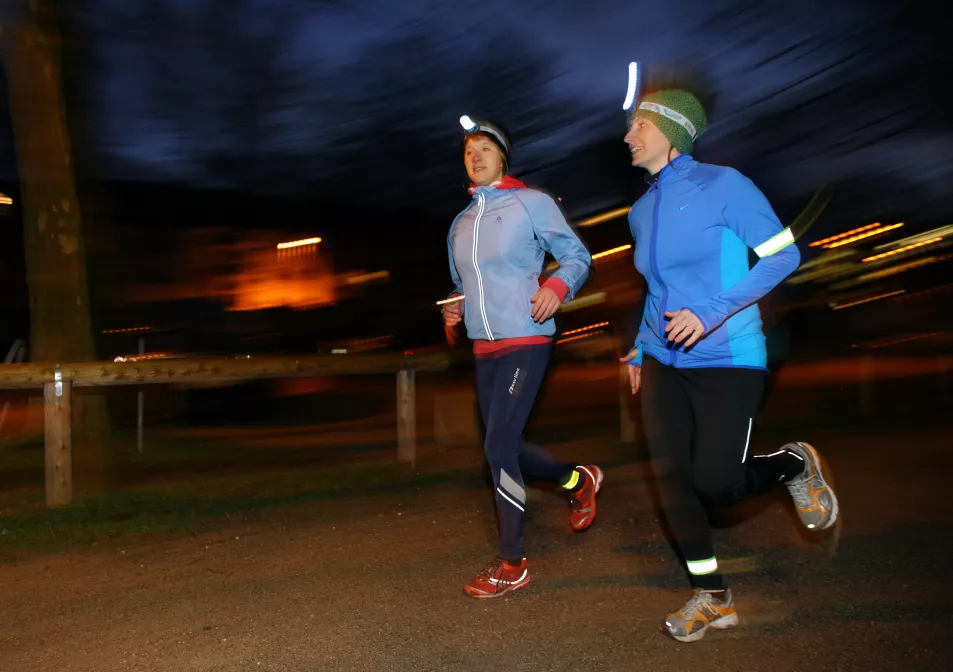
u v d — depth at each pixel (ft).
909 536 15.98
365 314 45.55
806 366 47.57
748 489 11.63
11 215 40.14
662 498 11.60
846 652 10.87
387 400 41.47
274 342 42.73
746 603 12.65
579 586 13.51
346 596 13.26
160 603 13.12
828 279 54.60
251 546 16.14
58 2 25.64
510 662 10.80
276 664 10.84
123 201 43.45
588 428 30.53
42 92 25.44
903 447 25.39
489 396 13.28
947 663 10.51
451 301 14.02
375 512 18.58
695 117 11.09
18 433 29.63
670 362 11.25
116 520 17.98
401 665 10.77
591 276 13.15
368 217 48.26
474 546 15.88
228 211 45.73
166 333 40.57
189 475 22.94
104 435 26.78
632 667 10.59
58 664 10.98
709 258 10.93
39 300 25.62
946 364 36.63
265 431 31.73
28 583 14.17
